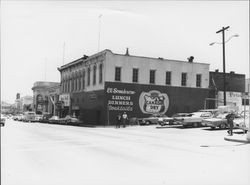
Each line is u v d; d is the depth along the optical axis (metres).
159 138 24.09
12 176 9.62
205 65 52.44
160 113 49.34
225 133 29.56
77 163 12.01
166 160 12.95
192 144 19.56
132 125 45.50
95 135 26.88
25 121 69.81
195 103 51.44
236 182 9.18
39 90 99.44
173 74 50.50
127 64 48.06
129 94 47.88
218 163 12.30
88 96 52.84
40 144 18.80
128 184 8.73
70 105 61.66
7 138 22.84
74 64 60.66
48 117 66.81
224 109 37.72
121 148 17.02
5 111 158.12
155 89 49.31
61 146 17.78
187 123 37.59
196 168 11.26
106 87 46.78
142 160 12.88
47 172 10.27
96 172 10.33
